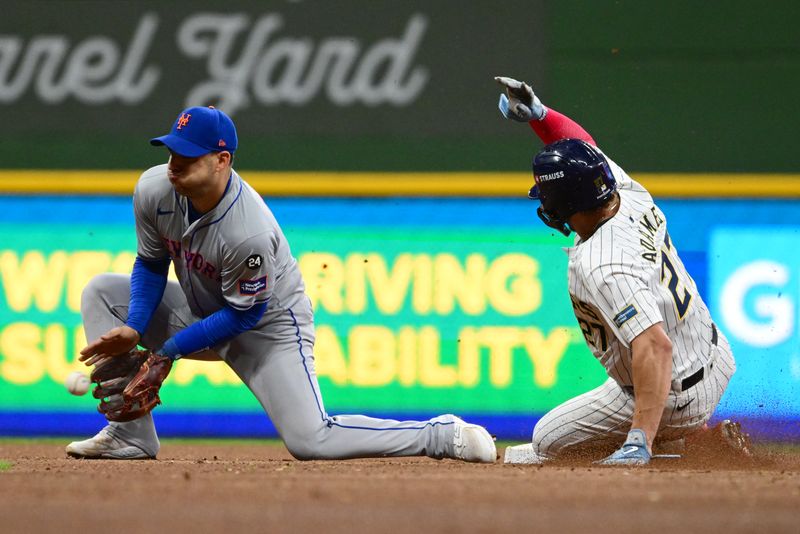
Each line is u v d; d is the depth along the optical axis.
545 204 15.00
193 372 26.70
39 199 27.34
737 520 8.91
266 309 15.22
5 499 10.03
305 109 27.16
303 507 9.57
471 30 26.92
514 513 9.28
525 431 26.84
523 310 27.12
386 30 26.98
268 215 14.64
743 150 27.17
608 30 26.95
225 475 12.59
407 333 27.12
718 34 27.00
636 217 14.94
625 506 9.77
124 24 27.09
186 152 13.69
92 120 27.25
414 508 9.56
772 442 26.19
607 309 14.32
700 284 27.34
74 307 27.25
